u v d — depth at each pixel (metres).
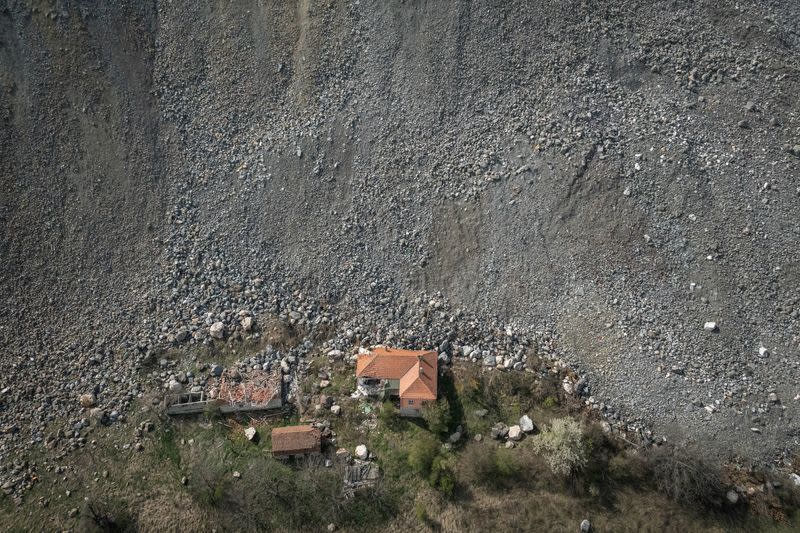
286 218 39.00
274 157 40.16
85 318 36.28
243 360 34.78
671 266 35.53
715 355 33.59
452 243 37.59
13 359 34.94
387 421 32.62
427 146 39.53
